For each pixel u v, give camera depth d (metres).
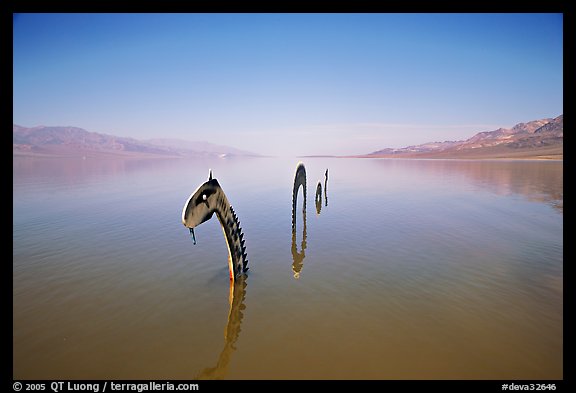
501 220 23.27
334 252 16.66
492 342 8.95
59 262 14.73
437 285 12.54
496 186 42.03
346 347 8.74
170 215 24.78
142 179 53.78
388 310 10.71
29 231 19.98
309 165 126.06
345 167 104.19
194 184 46.69
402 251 16.66
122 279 12.98
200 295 11.73
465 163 105.31
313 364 8.09
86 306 10.80
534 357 8.30
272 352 8.55
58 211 25.89
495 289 12.16
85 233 19.59
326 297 11.63
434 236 19.39
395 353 8.51
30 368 7.85
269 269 14.35
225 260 15.30
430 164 107.31
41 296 11.43
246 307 10.90
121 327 9.61
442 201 31.91
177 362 8.15
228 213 12.45
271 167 107.25
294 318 10.22
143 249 16.72
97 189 39.31
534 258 15.32
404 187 44.25
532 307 10.76
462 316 10.30
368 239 18.94
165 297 11.52
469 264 14.70
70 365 7.98
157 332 9.39
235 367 7.98
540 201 30.34
